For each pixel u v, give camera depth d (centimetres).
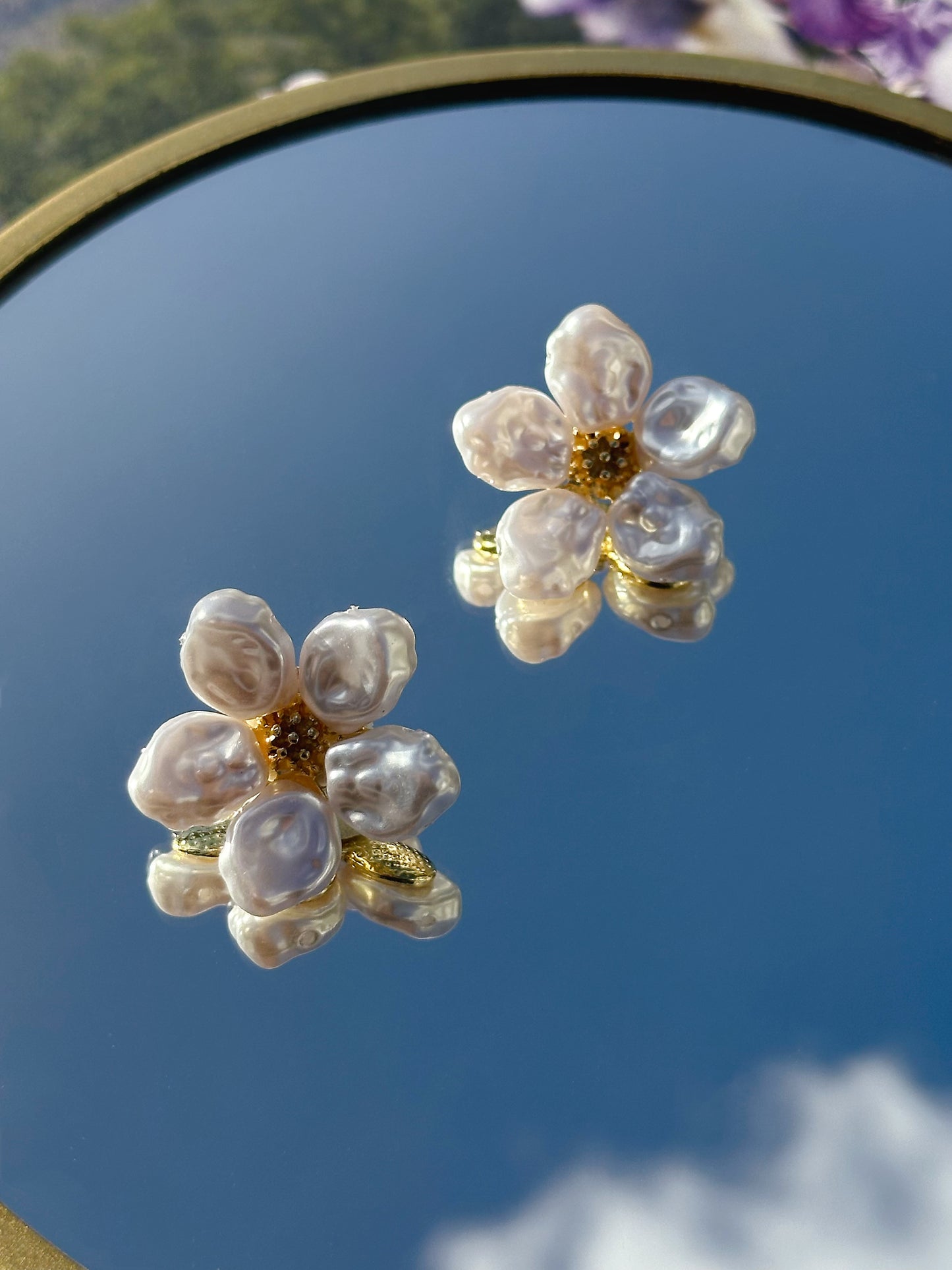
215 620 16
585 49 22
